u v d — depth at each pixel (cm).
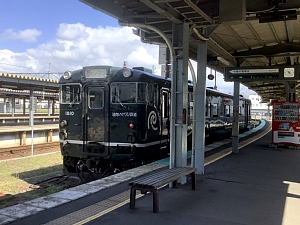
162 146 997
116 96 874
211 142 1588
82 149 898
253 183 667
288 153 1150
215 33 835
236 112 1134
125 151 862
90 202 517
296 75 944
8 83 2356
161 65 1326
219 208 496
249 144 1450
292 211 488
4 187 837
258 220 448
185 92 625
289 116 1304
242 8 553
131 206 484
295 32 860
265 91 2648
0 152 1419
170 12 558
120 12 590
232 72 1009
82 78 904
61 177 960
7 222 416
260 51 1007
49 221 427
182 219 445
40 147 1667
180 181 641
